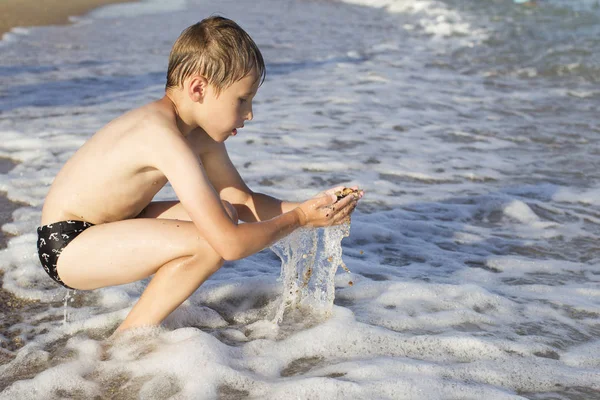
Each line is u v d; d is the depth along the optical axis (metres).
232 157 5.10
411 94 7.29
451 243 3.77
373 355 2.53
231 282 3.05
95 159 2.50
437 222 4.05
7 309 2.90
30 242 3.51
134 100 6.75
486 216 4.18
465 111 6.65
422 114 6.51
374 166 4.99
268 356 2.50
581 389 2.35
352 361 2.47
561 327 2.81
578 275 3.37
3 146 5.20
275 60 9.02
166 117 2.47
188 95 2.47
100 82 7.55
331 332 2.64
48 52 9.23
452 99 7.12
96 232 2.48
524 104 6.94
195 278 2.48
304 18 12.80
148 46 9.77
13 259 3.34
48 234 2.52
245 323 2.80
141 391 2.26
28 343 2.61
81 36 10.52
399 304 2.97
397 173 4.86
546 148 5.51
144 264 2.46
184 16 12.73
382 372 2.39
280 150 5.32
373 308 2.92
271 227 2.41
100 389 2.30
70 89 7.21
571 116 6.48
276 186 4.55
